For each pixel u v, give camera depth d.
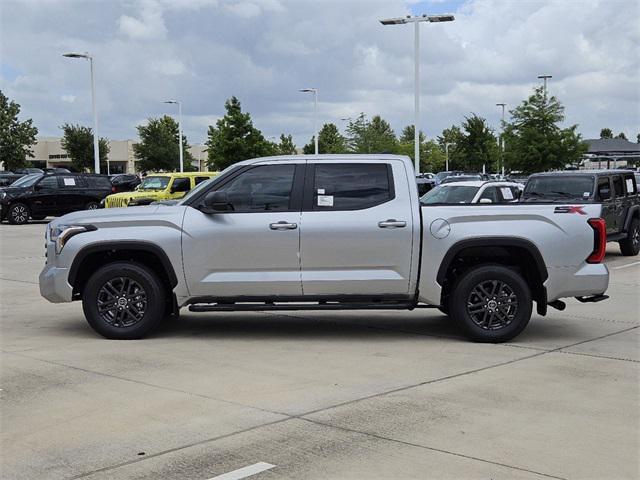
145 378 6.57
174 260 8.03
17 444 4.92
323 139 74.25
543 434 5.12
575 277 8.02
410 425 5.30
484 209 7.99
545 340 8.29
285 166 8.15
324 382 6.46
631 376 6.68
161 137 70.62
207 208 8.03
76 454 4.73
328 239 7.94
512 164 37.06
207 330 8.87
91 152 74.69
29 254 17.83
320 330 8.89
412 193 8.08
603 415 5.54
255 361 7.24
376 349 7.81
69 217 8.34
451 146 81.19
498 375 6.70
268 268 8.01
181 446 4.87
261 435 5.08
